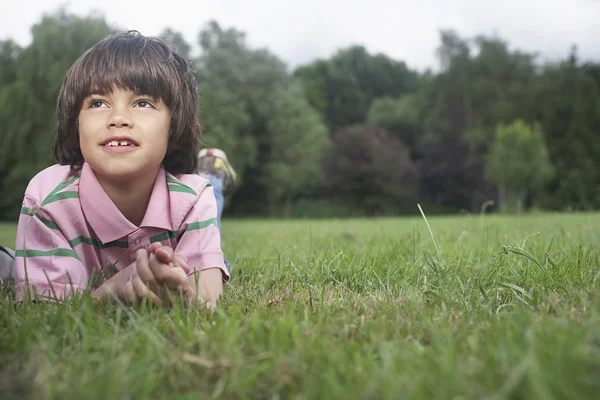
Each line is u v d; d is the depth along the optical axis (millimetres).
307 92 54406
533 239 3508
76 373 1023
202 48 41250
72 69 1860
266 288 2135
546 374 852
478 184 46625
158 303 1604
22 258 1870
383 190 44250
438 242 3766
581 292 1697
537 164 26062
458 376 879
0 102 28969
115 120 1754
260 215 43750
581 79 42625
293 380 1015
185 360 1092
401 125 52781
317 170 42406
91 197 1898
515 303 1724
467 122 46281
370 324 1374
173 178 2049
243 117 38312
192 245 1979
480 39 48750
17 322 1399
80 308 1563
